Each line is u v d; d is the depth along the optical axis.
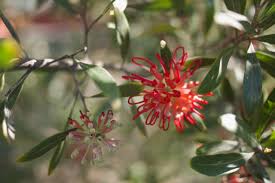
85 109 0.44
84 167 0.86
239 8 0.45
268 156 0.44
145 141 0.75
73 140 0.43
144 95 0.42
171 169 0.73
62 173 0.92
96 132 0.43
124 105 0.56
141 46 0.67
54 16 0.73
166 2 0.53
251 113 0.42
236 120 0.42
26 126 0.91
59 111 0.86
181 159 0.73
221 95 0.53
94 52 0.78
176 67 0.43
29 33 0.84
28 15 0.74
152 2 0.53
